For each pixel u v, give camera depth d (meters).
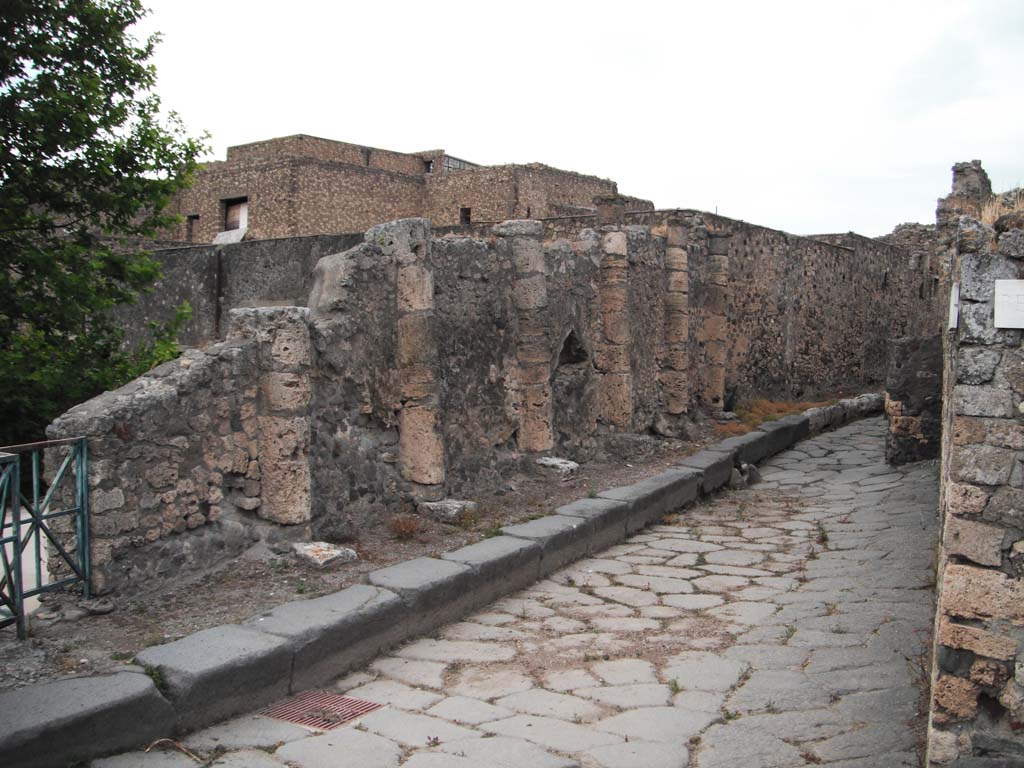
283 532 6.42
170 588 5.65
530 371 9.65
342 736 4.21
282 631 4.86
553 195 30.94
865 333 22.61
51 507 5.35
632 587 6.95
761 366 16.83
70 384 9.52
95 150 9.26
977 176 19.80
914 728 4.21
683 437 12.54
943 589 3.74
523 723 4.40
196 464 5.93
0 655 4.47
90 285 9.67
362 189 29.20
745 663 5.21
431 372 7.97
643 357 12.31
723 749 4.09
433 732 4.29
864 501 9.95
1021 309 3.61
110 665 4.39
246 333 6.44
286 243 13.54
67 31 9.18
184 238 29.69
